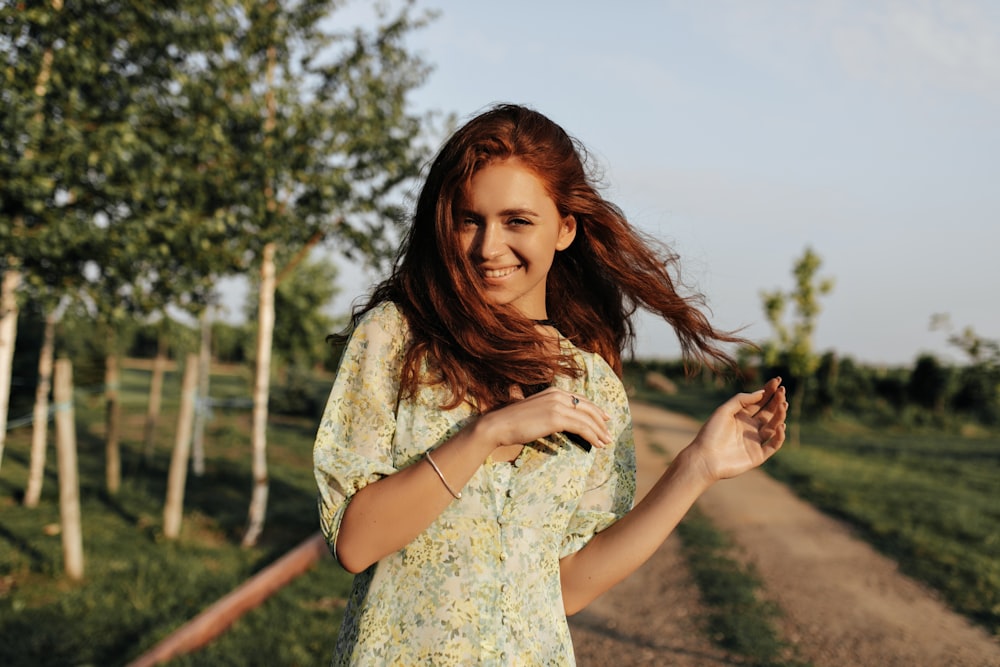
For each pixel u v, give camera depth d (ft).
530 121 4.40
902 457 51.11
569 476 4.22
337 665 4.07
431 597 3.92
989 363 20.99
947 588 19.99
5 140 17.01
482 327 4.17
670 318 5.37
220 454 45.91
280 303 64.64
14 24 17.61
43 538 24.18
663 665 15.02
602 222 4.83
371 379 4.15
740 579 20.42
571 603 4.56
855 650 15.80
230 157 22.70
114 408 33.09
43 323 29.91
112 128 18.48
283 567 19.95
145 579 19.90
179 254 22.56
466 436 3.67
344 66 25.04
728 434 4.64
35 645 15.06
